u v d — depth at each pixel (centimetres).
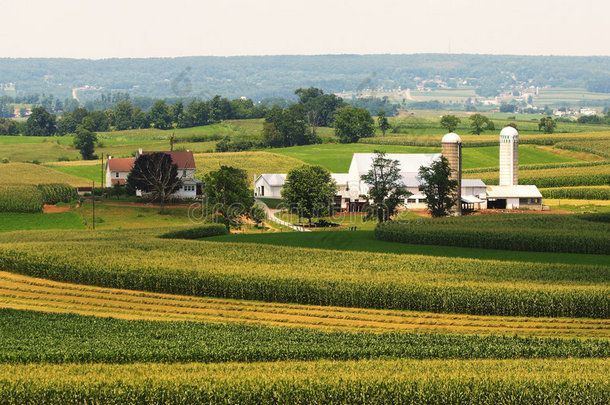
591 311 12069
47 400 8331
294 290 12962
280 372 8744
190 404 8281
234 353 9600
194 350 9619
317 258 16062
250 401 8275
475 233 18412
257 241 19825
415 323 11731
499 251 17800
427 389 8312
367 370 8806
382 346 9825
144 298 13288
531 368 8862
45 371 8944
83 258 15138
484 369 8806
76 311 12425
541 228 19512
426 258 16075
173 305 12850
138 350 9631
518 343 10050
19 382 8506
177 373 8769
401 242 19375
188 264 14750
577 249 17525
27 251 15688
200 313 12331
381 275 13912
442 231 18950
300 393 8281
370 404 8275
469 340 10212
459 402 8281
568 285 13162
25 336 10481
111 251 16312
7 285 14212
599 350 9756
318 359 9562
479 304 12250
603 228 19625
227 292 13338
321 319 11969
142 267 14138
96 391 8338
